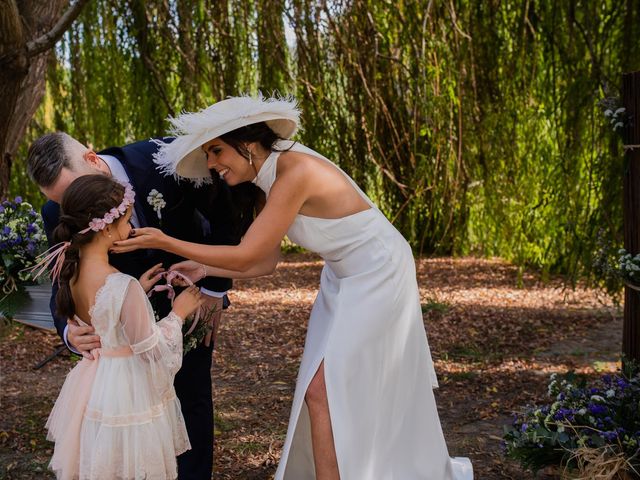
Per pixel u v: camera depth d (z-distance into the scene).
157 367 2.35
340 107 7.59
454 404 4.28
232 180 2.60
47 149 2.51
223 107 2.51
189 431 2.91
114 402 2.29
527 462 2.91
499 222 7.35
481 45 6.97
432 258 8.77
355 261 2.67
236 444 3.71
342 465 2.54
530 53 6.82
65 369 4.98
